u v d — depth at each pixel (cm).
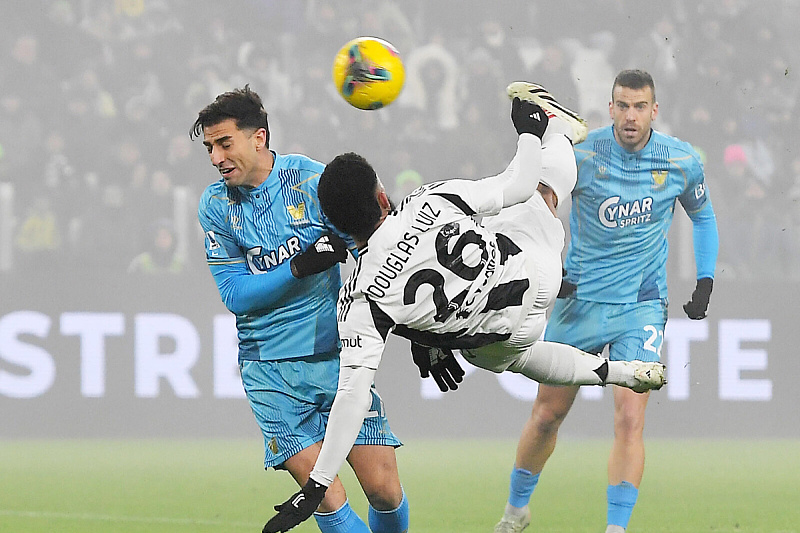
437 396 3759
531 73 4534
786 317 3784
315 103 4616
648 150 1964
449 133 4494
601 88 4575
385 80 1455
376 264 1297
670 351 3781
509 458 3291
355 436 1282
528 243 1448
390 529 1528
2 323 3712
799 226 4325
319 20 4744
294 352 1458
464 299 1334
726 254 4312
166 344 3753
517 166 1390
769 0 4662
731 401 3778
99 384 3725
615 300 1992
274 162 1450
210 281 3762
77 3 4591
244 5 4712
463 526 2161
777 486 2756
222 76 4616
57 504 2444
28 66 4400
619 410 1855
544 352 1508
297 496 1259
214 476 2912
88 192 4212
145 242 4159
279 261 1448
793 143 4497
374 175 1299
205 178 4394
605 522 2214
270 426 1463
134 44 4572
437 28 4756
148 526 2156
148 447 3541
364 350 1291
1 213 4141
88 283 3734
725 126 4500
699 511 2370
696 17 4628
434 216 1318
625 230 1973
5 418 3706
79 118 4369
